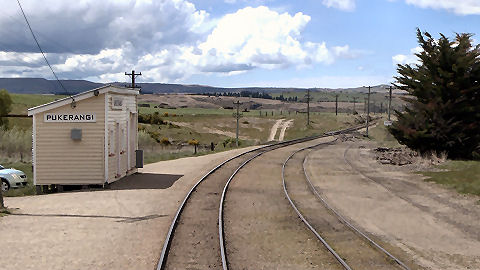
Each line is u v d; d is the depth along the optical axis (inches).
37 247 436.1
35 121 832.9
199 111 6820.9
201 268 380.8
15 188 927.7
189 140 2815.0
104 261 394.0
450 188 863.1
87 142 833.5
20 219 563.5
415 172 1110.4
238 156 1497.3
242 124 4411.9
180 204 670.5
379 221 616.7
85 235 484.7
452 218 638.5
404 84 1334.9
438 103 1246.9
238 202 706.2
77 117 832.9
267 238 494.3
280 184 919.7
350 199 779.4
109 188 833.5
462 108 1219.2
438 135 1245.1
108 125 842.8
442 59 1248.2
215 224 545.0
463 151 1269.7
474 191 804.0
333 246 471.5
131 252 422.0
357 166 1280.8
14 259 396.8
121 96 926.4
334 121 4968.0
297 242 481.1
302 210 665.0
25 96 5211.6
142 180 936.9
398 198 791.7
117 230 507.8
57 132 833.5
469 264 433.4
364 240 499.5
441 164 1188.5
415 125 1282.0
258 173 1085.8
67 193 790.5
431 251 476.4
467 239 530.3
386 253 443.5
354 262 416.8
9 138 1772.9
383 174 1107.3
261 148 1876.2
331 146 2143.2
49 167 833.5
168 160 1462.8
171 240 466.9
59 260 395.9
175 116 4665.4
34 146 833.5
